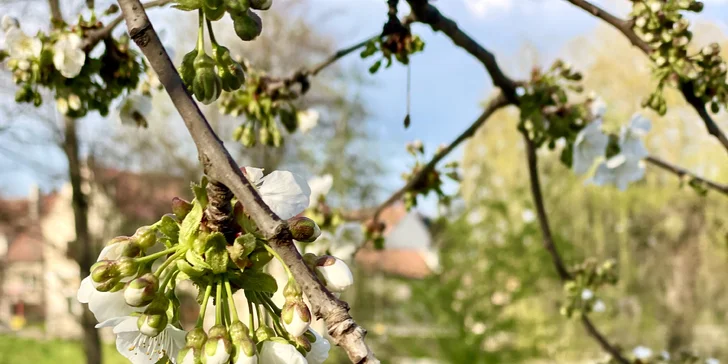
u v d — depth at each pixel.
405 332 13.80
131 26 1.06
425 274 13.16
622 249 16.66
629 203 15.94
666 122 14.24
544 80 2.85
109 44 2.35
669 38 2.30
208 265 1.09
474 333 12.10
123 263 1.10
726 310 16.80
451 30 2.56
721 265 15.70
